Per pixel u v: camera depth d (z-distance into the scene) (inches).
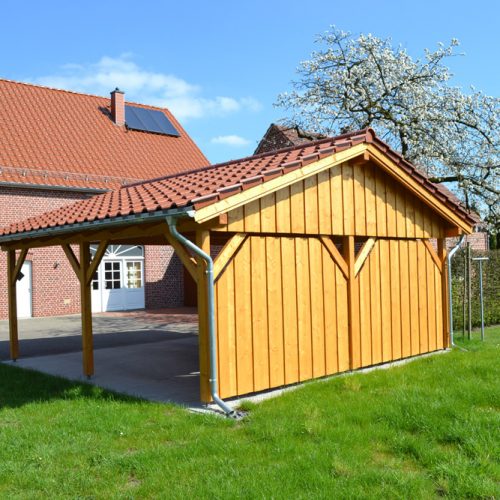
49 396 315.0
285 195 315.9
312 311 331.0
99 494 180.1
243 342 293.1
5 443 230.4
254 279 300.8
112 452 215.6
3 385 350.0
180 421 253.0
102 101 1087.6
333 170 346.3
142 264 951.0
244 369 292.5
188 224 279.9
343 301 352.2
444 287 433.4
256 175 285.7
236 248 292.4
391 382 305.9
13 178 799.1
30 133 904.3
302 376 322.7
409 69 814.5
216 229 278.2
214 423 249.3
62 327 700.7
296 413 252.4
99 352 485.1
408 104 794.8
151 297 954.7
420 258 413.7
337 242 400.5
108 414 268.1
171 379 359.3
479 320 567.5
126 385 341.7
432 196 401.7
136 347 512.7
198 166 1047.6
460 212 420.8
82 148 937.5
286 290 317.1
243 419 252.2
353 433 222.5
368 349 365.1
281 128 1075.3
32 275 831.7
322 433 223.5
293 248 322.3
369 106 781.9
